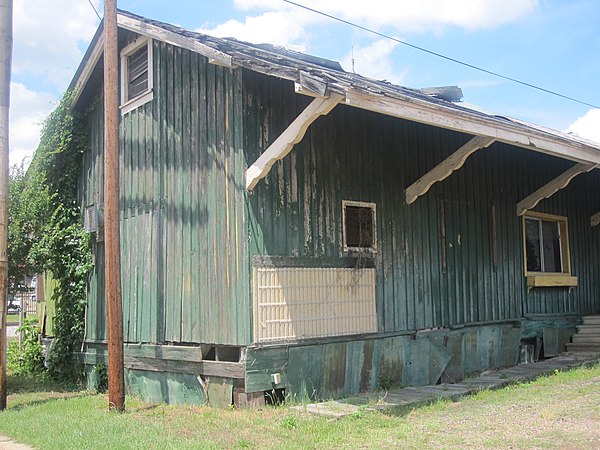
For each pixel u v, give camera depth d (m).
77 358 11.51
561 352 13.31
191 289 8.69
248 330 7.77
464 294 10.95
